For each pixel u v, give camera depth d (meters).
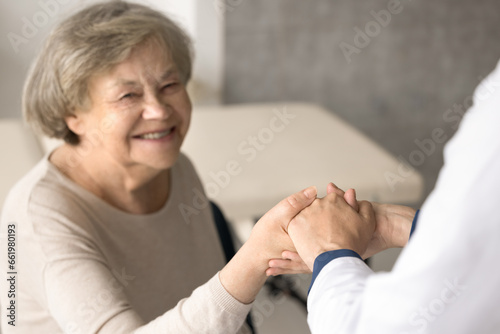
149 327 0.91
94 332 0.94
